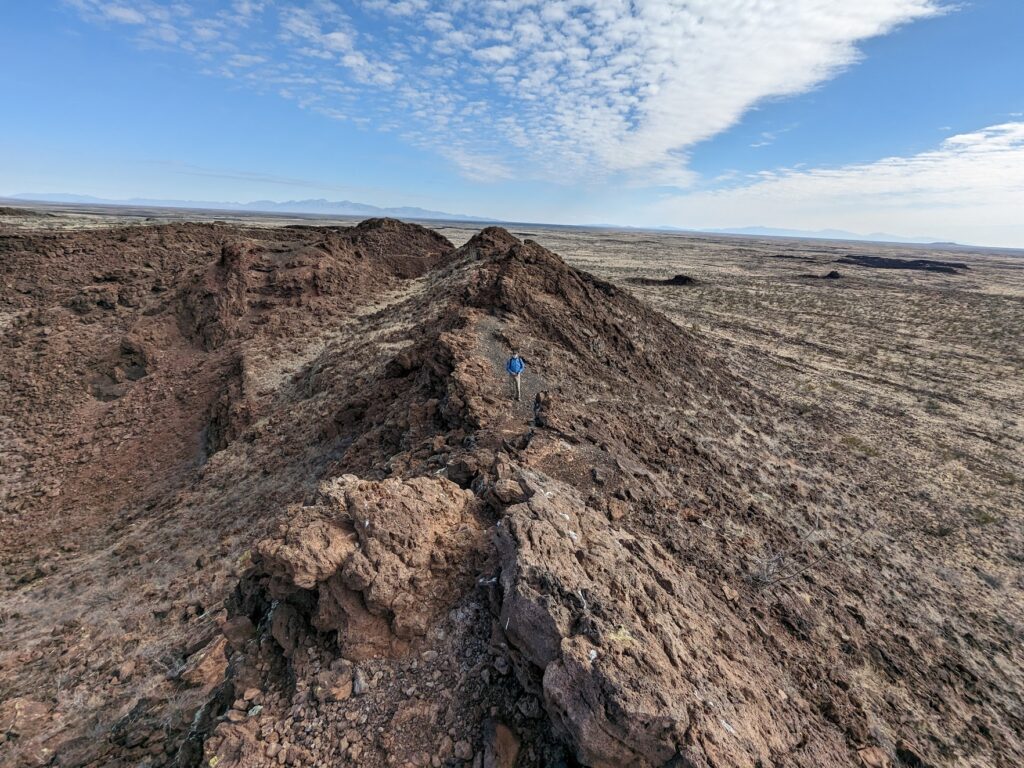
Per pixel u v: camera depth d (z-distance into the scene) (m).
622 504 10.08
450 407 12.56
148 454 19.92
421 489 7.94
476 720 5.52
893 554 12.64
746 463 15.98
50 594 12.28
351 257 36.62
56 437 20.92
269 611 7.49
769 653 8.02
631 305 26.08
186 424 21.53
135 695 7.86
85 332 27.25
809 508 14.04
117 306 30.02
